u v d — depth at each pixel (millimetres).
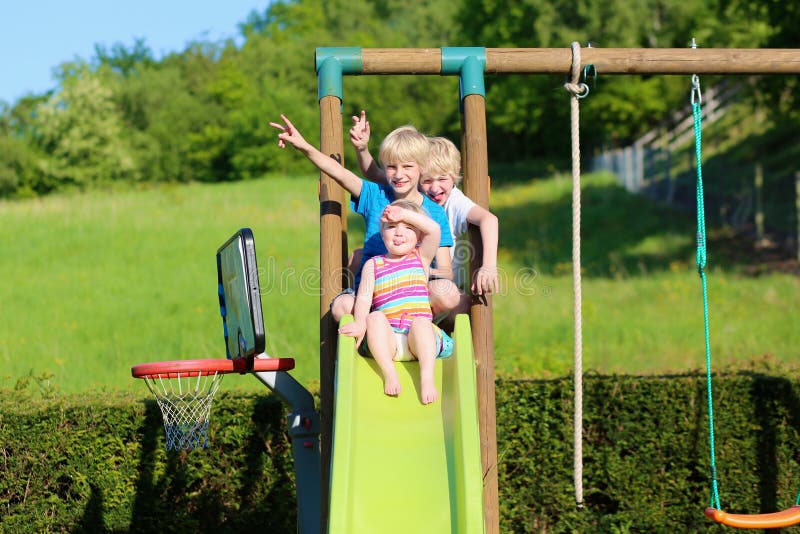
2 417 5684
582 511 5816
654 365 10539
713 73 4930
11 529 5645
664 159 26703
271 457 5875
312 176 39781
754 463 5824
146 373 4465
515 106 36844
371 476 3570
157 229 22500
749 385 5840
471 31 35562
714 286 15758
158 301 15148
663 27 32375
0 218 23625
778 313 13555
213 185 36312
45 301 15180
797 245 18156
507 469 5844
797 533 5801
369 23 57312
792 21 18547
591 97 34750
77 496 5797
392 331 4062
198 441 5004
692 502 5844
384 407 3865
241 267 4223
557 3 32781
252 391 6270
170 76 50031
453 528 3400
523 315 13695
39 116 41750
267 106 42094
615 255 19922
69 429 5758
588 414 5879
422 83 41625
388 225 4188
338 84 4668
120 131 43000
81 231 22125
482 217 4430
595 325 12914
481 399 4449
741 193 21250
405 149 4270
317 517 4828
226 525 5852
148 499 5793
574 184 4750
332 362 4422
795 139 23438
